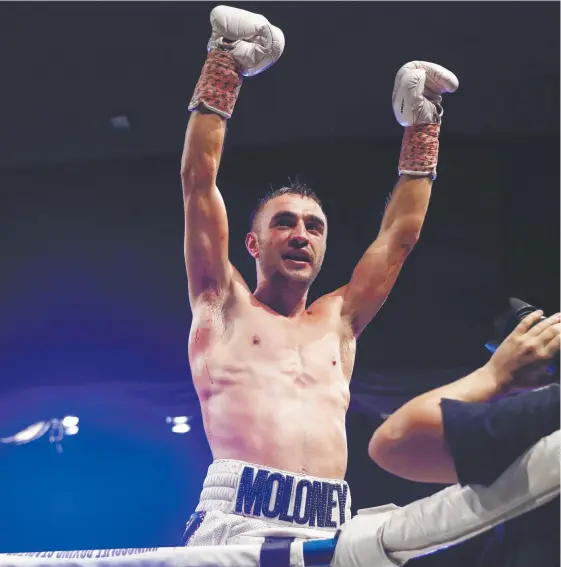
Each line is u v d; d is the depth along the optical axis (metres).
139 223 5.91
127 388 5.71
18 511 5.84
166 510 5.79
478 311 5.48
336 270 5.57
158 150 5.96
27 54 5.28
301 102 5.66
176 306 5.77
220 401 3.34
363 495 5.21
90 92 5.56
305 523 3.07
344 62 5.39
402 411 2.14
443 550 2.27
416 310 5.50
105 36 5.19
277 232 3.66
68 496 5.85
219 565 2.42
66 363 5.75
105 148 5.96
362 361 5.44
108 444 5.80
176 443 5.80
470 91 5.55
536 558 2.08
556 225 5.61
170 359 5.73
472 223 5.66
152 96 5.59
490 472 2.10
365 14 5.08
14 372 5.76
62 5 4.98
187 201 3.45
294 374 3.39
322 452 3.27
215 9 3.45
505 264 5.57
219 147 3.44
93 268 5.87
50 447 5.80
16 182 6.03
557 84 5.43
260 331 3.46
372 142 5.82
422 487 5.18
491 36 5.16
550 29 5.06
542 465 2.07
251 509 3.06
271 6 5.06
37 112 5.68
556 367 2.30
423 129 3.79
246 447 3.24
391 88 5.53
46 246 5.92
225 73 3.44
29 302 5.84
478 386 2.29
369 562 2.28
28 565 2.48
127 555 2.48
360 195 5.71
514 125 5.74
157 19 5.10
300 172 5.79
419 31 5.18
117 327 5.77
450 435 2.08
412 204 3.73
